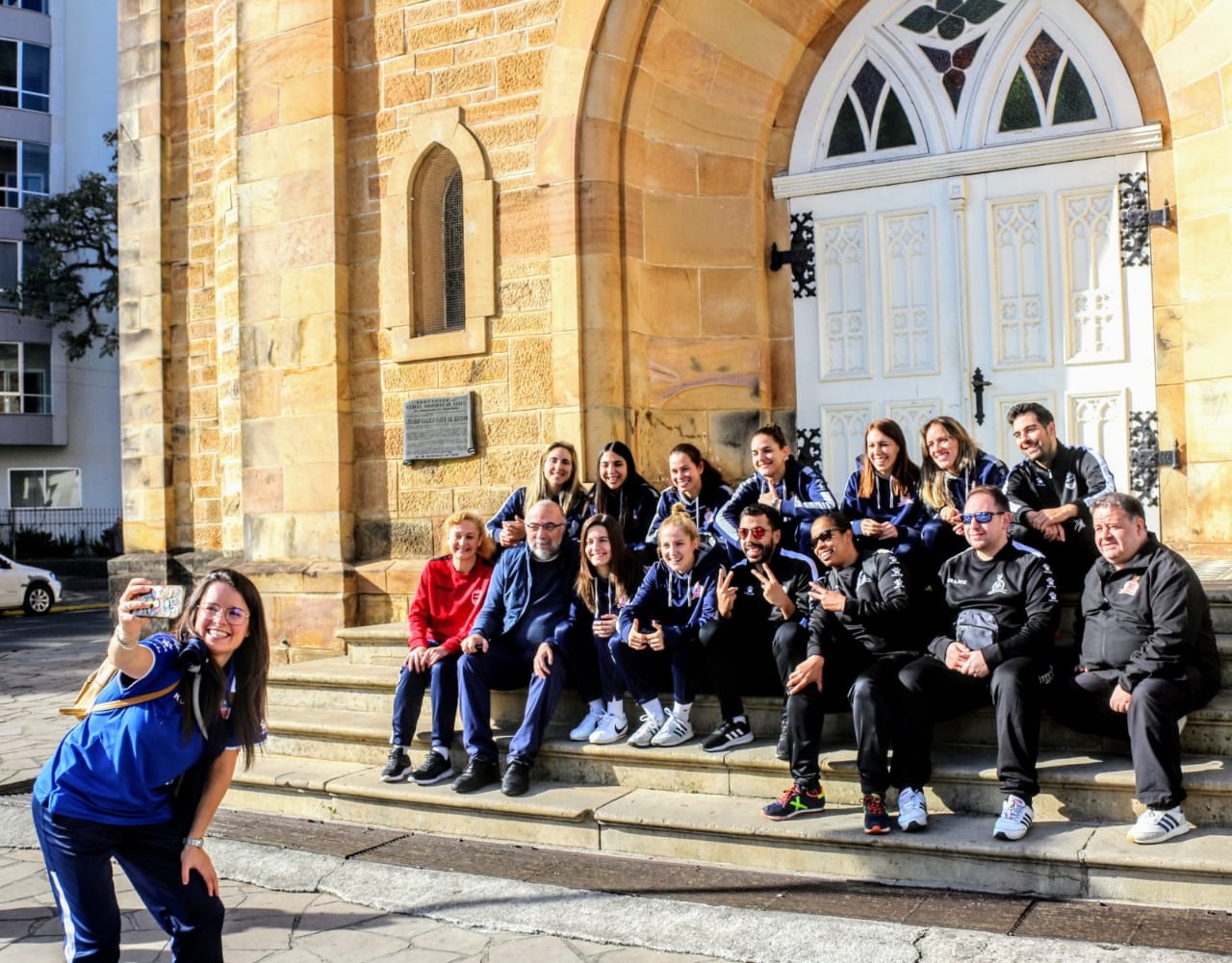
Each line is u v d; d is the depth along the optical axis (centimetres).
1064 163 738
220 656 357
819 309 796
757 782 527
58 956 429
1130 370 722
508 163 782
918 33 773
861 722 470
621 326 754
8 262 3064
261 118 866
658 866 492
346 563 825
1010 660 472
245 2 873
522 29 780
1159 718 432
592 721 585
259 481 863
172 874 347
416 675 592
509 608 599
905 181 774
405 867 507
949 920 409
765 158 806
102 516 3186
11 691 1102
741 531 558
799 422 800
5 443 3033
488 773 568
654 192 775
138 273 1095
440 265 823
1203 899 407
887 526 557
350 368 842
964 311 760
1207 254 687
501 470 782
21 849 576
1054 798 470
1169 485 713
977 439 757
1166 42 700
